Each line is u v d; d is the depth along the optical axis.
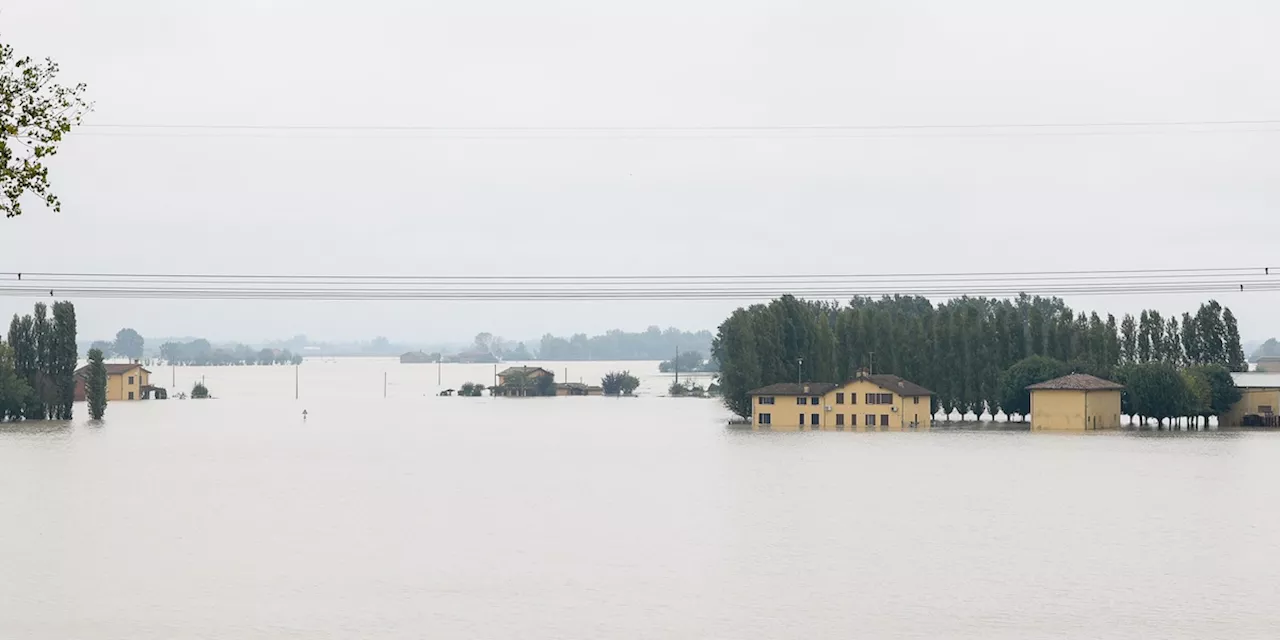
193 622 72.00
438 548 94.56
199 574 84.94
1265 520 106.75
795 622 71.62
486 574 84.75
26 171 40.81
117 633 69.75
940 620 72.00
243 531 103.25
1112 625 70.75
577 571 85.62
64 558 91.00
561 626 70.88
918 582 81.75
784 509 115.19
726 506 117.44
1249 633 68.88
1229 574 83.75
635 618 72.62
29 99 40.91
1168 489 128.00
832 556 90.88
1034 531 101.62
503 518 110.12
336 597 78.00
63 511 115.69
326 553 92.62
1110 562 88.12
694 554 91.88
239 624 71.56
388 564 88.19
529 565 87.75
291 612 74.25
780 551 92.94
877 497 123.31
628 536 99.88
